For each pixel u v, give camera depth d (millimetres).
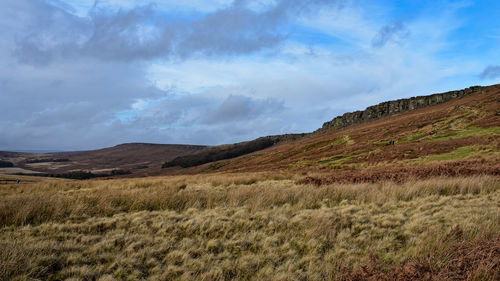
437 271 4207
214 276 4953
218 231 7102
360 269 4531
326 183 16016
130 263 5320
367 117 114750
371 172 19016
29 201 8469
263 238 6680
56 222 7648
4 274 4594
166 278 4941
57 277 4832
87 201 9383
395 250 5961
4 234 6504
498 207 8367
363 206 9438
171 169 184125
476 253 4309
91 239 6449
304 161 49219
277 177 23891
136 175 167875
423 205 9078
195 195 10328
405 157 31453
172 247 6172
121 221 7715
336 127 129875
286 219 7898
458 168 16047
